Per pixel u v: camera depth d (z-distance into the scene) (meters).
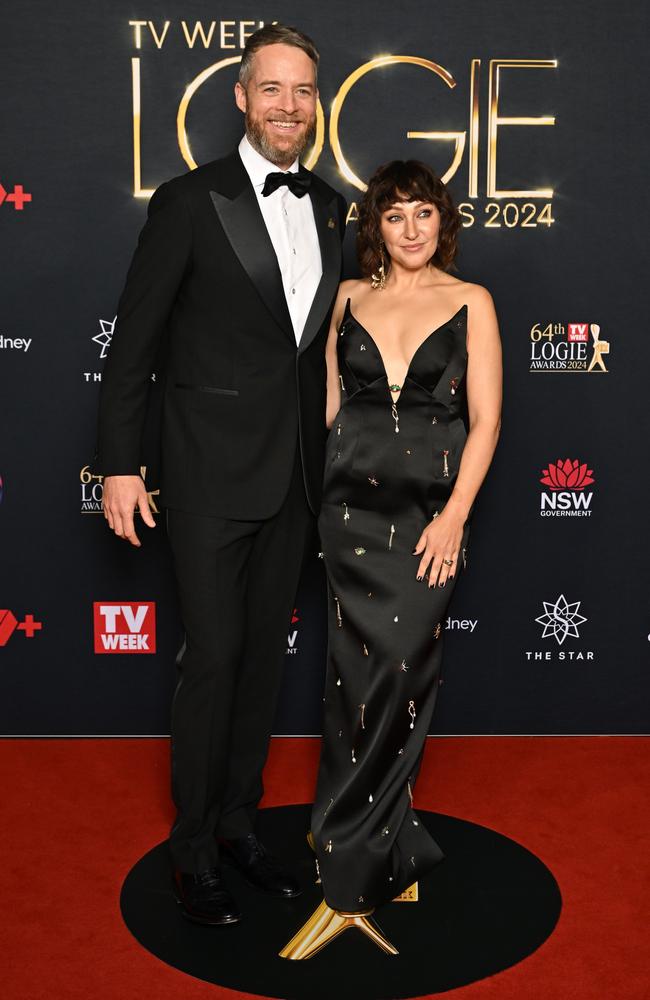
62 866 2.54
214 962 2.16
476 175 3.13
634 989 2.06
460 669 3.32
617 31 3.09
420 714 2.33
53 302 3.14
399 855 2.35
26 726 3.31
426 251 2.30
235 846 2.55
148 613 3.27
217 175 2.31
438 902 2.39
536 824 2.76
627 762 3.16
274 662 2.52
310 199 2.42
